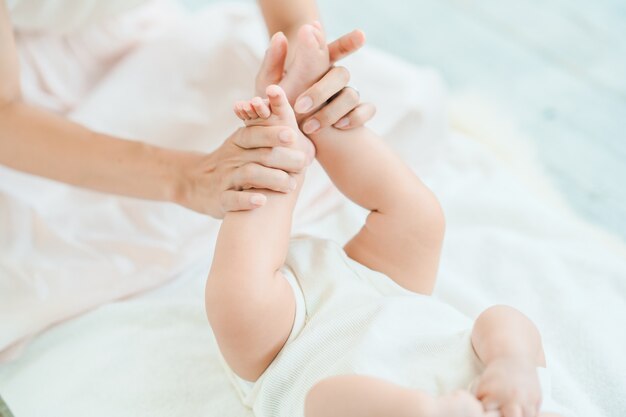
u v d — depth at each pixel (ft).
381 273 3.11
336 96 2.92
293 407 2.73
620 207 4.66
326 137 3.06
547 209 4.23
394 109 4.34
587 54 5.92
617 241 4.22
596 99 5.49
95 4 4.37
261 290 2.76
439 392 2.56
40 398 3.22
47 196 4.01
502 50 6.02
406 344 2.71
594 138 5.16
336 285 2.97
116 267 3.70
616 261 3.83
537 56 5.94
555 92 5.56
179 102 4.51
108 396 3.19
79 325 3.51
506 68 5.83
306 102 2.82
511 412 2.33
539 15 6.38
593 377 3.24
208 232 3.92
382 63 4.60
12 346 3.49
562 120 5.31
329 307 2.89
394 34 6.24
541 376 2.57
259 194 2.81
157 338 3.42
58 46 4.62
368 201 3.16
